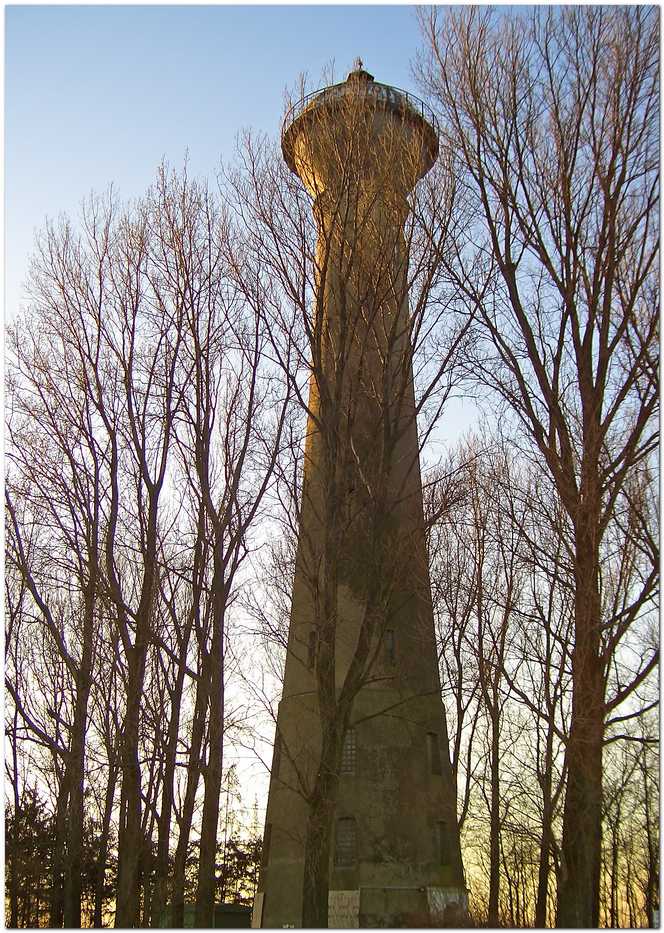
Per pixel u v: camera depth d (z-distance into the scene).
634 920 36.00
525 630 28.48
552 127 19.75
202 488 23.81
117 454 23.47
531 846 31.75
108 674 28.91
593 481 17.84
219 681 22.97
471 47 20.66
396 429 21.69
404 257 21.97
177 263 24.48
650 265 18.31
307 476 26.48
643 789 30.12
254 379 24.91
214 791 22.39
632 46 19.19
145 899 32.88
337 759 18.95
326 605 20.30
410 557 22.42
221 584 23.39
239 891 46.31
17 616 30.48
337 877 25.52
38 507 23.45
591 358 18.73
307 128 24.56
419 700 27.56
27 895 37.53
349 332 23.94
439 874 26.05
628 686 16.89
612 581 19.95
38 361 23.66
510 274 19.88
